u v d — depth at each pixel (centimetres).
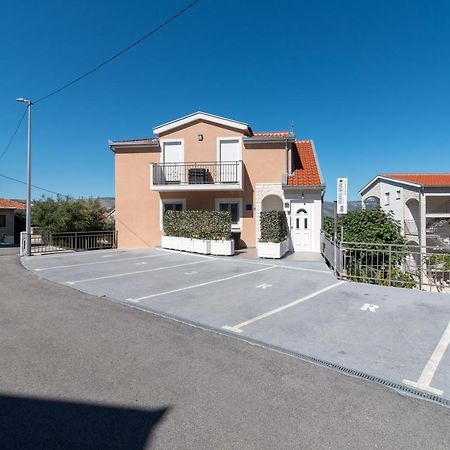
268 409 317
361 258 945
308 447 265
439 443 271
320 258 1304
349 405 325
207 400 331
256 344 474
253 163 1625
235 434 280
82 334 509
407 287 899
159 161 1719
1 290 809
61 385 357
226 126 1642
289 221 1545
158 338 494
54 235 1702
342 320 575
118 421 298
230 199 1647
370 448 265
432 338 494
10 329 530
